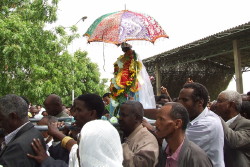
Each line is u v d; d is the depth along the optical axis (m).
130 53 5.05
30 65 11.69
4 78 11.44
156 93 25.77
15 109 2.97
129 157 3.03
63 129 3.68
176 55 22.31
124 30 4.81
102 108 3.45
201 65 26.75
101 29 5.02
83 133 2.17
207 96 3.41
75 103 3.41
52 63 12.59
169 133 2.86
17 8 12.24
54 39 12.59
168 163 2.93
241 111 4.61
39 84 12.02
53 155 3.79
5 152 2.80
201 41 18.61
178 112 2.86
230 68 27.52
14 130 2.99
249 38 17.70
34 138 2.93
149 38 4.81
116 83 4.98
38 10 12.03
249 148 3.57
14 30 10.74
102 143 2.12
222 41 18.72
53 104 5.10
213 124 3.23
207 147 3.21
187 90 3.38
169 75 27.05
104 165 2.08
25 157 2.79
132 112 3.30
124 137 3.64
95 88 29.86
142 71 5.09
